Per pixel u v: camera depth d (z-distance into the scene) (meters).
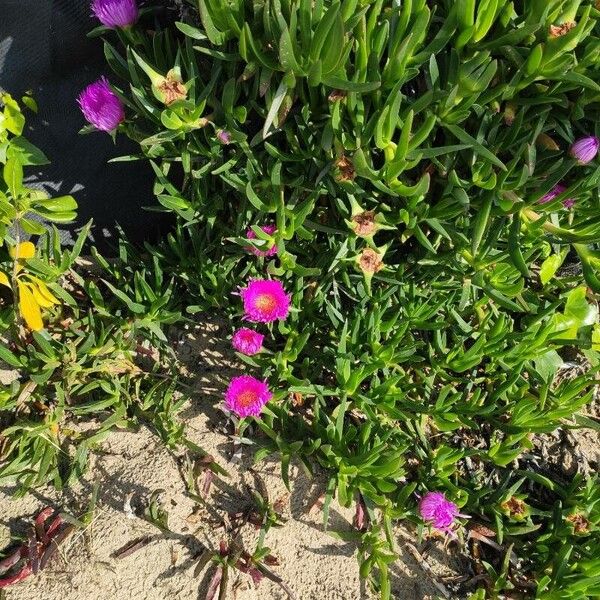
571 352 0.88
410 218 0.68
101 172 0.78
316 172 0.70
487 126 0.67
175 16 0.72
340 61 0.58
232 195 0.77
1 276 0.71
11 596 0.67
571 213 0.73
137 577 0.69
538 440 0.84
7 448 0.73
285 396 0.77
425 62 0.65
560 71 0.61
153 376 0.79
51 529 0.69
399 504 0.70
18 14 0.67
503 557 0.77
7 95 0.67
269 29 0.60
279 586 0.71
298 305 0.77
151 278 0.81
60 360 0.74
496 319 0.79
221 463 0.76
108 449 0.75
